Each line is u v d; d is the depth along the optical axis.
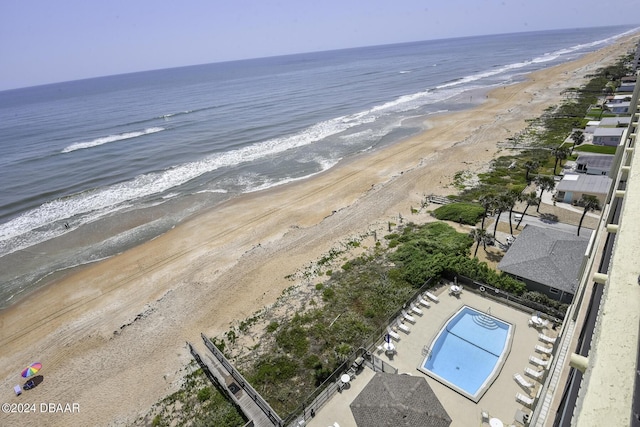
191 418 21.81
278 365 24.55
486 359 22.89
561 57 189.12
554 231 31.14
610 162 45.25
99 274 37.09
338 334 26.58
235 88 163.25
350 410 20.17
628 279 7.25
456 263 30.17
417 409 17.56
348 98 117.94
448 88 125.38
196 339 27.98
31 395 24.72
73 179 58.91
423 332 24.94
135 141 78.94
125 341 28.53
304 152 68.25
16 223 46.41
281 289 32.66
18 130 100.62
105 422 22.44
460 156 59.56
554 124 70.06
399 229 40.25
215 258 38.19
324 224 42.97
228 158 66.31
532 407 18.12
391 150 66.38
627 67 119.94
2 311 33.06
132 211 48.81
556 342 16.55
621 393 5.38
